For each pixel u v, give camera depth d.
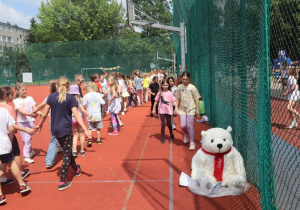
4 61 32.44
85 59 32.28
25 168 5.31
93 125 6.78
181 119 6.07
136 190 4.09
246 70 4.03
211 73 7.44
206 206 3.51
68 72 32.81
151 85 10.73
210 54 7.36
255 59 3.52
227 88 5.43
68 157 4.33
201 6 8.43
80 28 43.44
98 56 31.97
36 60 33.06
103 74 11.87
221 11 5.78
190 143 6.00
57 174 4.95
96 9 43.84
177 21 17.31
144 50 31.09
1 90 4.43
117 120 8.23
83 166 5.25
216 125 6.97
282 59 3.07
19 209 3.66
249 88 3.92
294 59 2.93
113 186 4.27
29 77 33.41
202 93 9.42
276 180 3.90
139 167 5.07
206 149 4.02
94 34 43.84
